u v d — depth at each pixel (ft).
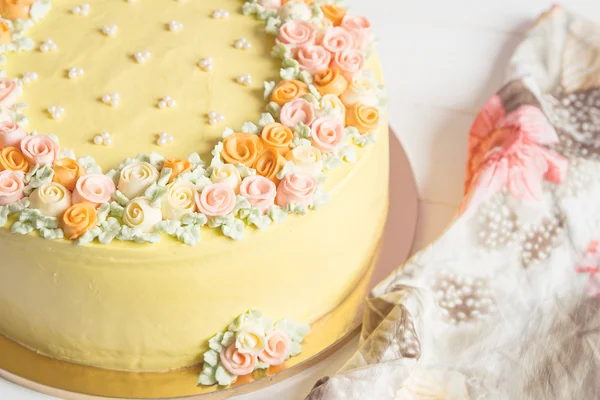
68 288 1.91
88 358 2.00
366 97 2.08
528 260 2.18
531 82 2.44
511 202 2.22
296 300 2.02
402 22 2.77
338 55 2.11
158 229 1.88
